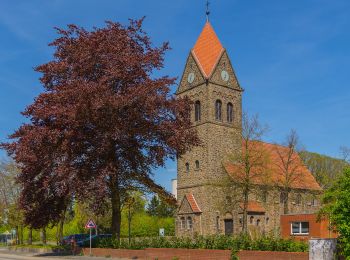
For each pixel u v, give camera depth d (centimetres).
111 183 3672
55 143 3481
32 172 3681
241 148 6084
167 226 8362
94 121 3444
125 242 3712
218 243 2925
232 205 5891
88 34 3788
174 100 3744
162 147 3666
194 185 6562
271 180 6328
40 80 3816
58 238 5619
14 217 6112
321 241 2308
